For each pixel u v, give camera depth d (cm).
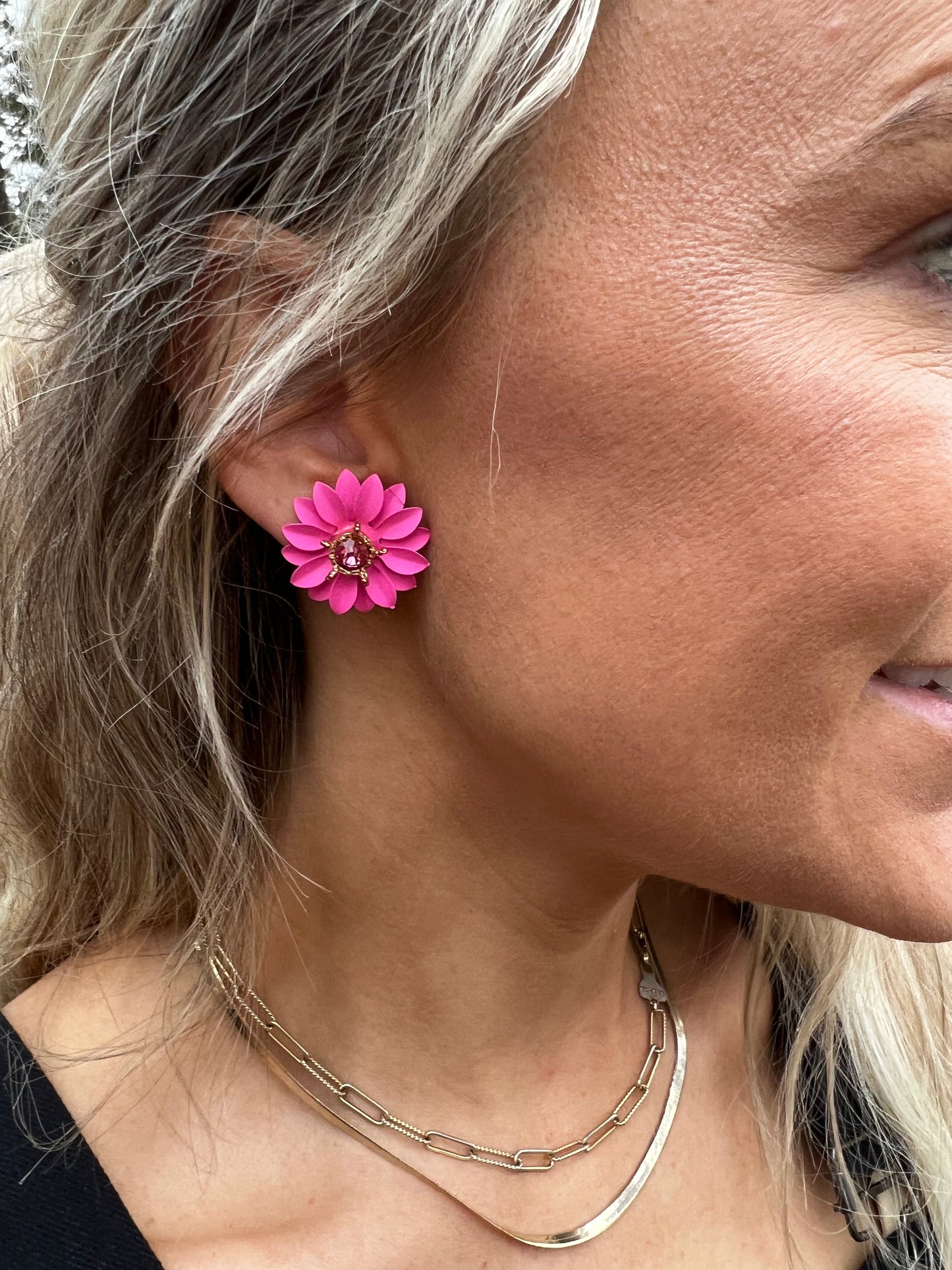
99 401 20
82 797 25
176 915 25
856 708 17
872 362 15
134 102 18
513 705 18
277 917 23
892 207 14
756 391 15
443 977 22
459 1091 23
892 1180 27
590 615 17
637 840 19
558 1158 23
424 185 16
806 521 15
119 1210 21
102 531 21
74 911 26
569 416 16
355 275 16
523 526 17
